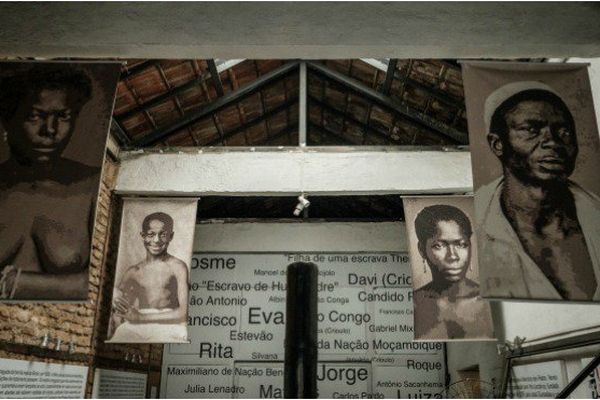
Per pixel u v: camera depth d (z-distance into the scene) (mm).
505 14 2805
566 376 4297
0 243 2543
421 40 2893
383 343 7641
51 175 2660
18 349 4059
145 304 5422
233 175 6148
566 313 4305
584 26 2824
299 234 8094
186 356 7676
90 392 5457
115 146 6141
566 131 2738
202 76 6215
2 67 2820
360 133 8445
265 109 7887
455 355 7328
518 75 2850
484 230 2574
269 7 2748
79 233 2578
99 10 2762
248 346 7688
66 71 2846
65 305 4957
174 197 6062
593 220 2586
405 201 5707
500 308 6109
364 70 6789
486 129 2742
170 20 2797
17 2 2744
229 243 8078
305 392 2100
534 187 2643
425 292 5434
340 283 7883
